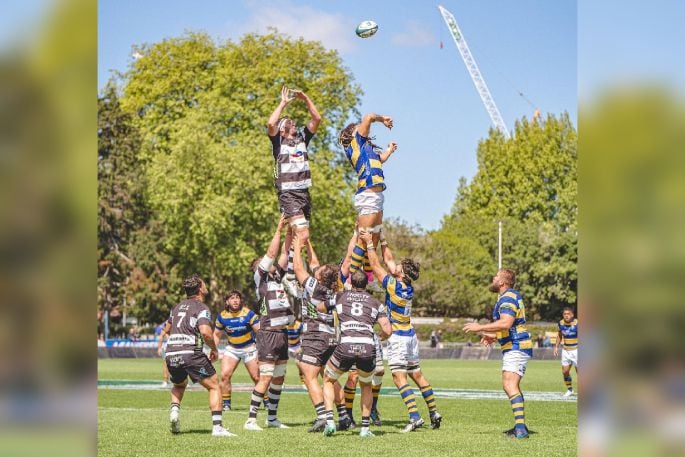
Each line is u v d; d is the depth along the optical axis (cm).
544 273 8981
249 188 5625
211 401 1326
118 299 7000
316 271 1417
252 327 1844
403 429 1493
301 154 1438
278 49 6203
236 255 5753
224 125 6022
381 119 1504
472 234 9244
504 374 1363
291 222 1426
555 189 9375
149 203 5959
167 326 2248
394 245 8775
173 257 6944
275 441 1240
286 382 3391
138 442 1216
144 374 3781
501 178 9456
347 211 5994
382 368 1587
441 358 6400
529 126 9550
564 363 2559
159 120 6300
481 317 8881
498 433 1404
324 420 1401
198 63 6294
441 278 8500
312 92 6091
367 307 1341
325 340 1401
